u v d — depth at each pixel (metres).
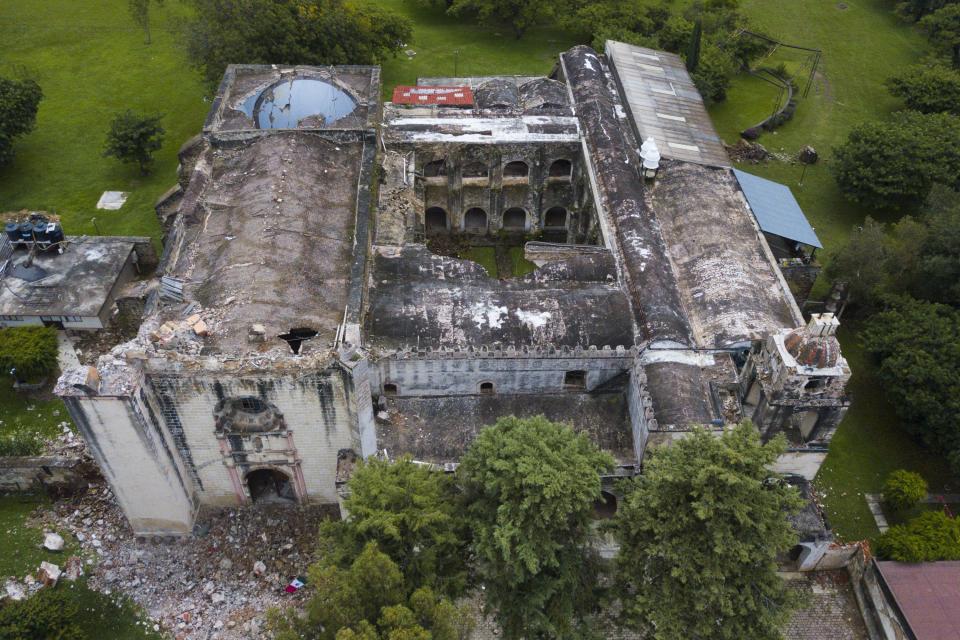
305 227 47.16
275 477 46.62
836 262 57.72
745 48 86.62
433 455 43.78
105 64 85.75
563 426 37.84
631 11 87.12
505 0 89.38
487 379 45.50
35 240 57.75
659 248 52.94
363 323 44.09
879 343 50.44
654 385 43.16
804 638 41.31
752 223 56.12
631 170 59.22
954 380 45.91
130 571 43.12
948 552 41.12
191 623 41.00
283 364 37.31
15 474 45.72
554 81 70.69
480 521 36.44
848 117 83.00
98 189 69.50
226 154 54.28
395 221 52.66
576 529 36.69
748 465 33.34
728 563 33.22
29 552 43.72
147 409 37.81
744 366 43.31
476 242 66.75
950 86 76.25
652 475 34.19
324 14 72.81
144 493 41.38
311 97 58.75
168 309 41.66
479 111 65.69
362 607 32.09
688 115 67.44
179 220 48.53
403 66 87.50
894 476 46.28
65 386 35.22
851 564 43.31
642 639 40.84
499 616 37.38
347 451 42.50
